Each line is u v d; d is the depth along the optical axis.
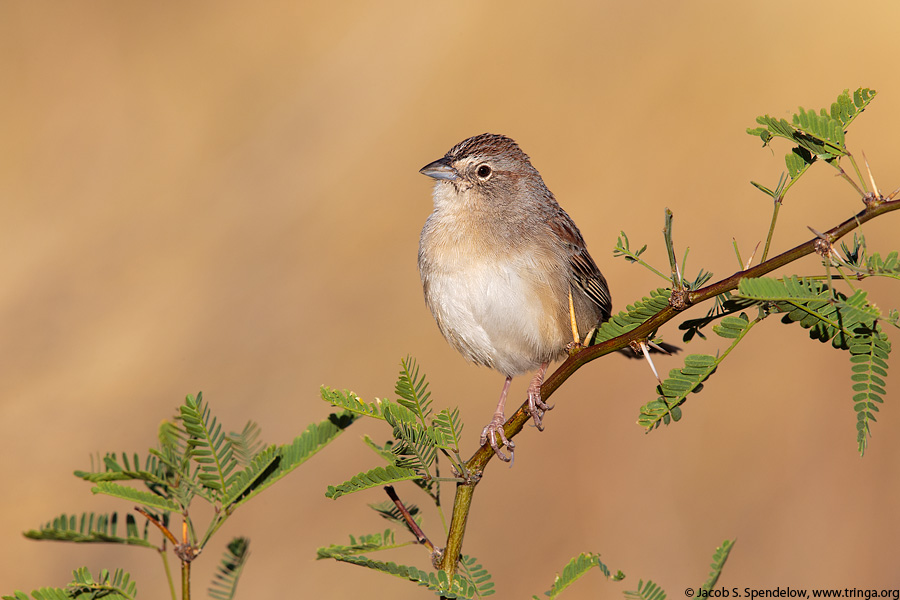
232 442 6.36
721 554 5.80
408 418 5.77
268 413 15.02
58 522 5.71
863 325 5.12
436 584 5.50
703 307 14.59
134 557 13.62
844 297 4.99
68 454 14.55
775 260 5.23
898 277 4.91
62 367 15.50
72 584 5.72
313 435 6.25
